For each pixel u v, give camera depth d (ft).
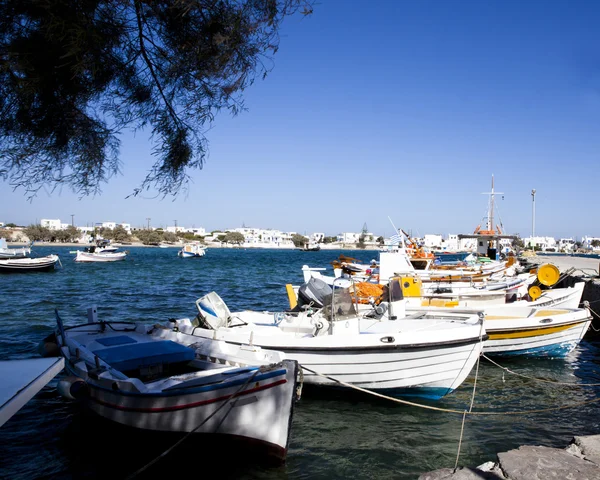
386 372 29.89
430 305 49.32
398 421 27.73
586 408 30.32
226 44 14.67
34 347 43.83
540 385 35.47
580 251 512.22
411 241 85.66
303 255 395.55
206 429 21.08
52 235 481.46
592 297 64.03
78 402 26.61
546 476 16.40
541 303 50.98
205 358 27.14
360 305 41.09
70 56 12.67
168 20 14.28
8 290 93.15
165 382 22.36
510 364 41.78
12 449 23.49
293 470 21.62
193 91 15.84
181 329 34.58
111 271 153.17
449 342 29.68
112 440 23.50
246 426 21.35
